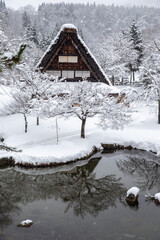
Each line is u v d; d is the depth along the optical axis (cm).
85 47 2373
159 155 1530
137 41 4416
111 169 1387
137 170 1373
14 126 1927
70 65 2481
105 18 12762
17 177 1272
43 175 1308
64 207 938
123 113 1725
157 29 7181
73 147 1561
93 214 877
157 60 2048
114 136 1803
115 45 4434
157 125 2014
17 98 1908
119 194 1061
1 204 963
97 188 1136
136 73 5619
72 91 1675
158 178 1252
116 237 721
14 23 8369
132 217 848
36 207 936
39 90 1859
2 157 1419
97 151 1652
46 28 10625
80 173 1332
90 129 1944
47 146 1545
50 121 2048
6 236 724
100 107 1641
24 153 1434
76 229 769
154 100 2023
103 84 2470
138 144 1681
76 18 13638
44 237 722
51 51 2373
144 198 1007
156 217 845
